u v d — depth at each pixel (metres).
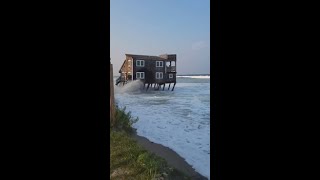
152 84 42.84
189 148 7.18
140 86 38.16
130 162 5.05
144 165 4.88
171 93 35.88
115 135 6.96
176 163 5.66
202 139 8.45
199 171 5.29
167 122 12.03
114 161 5.10
